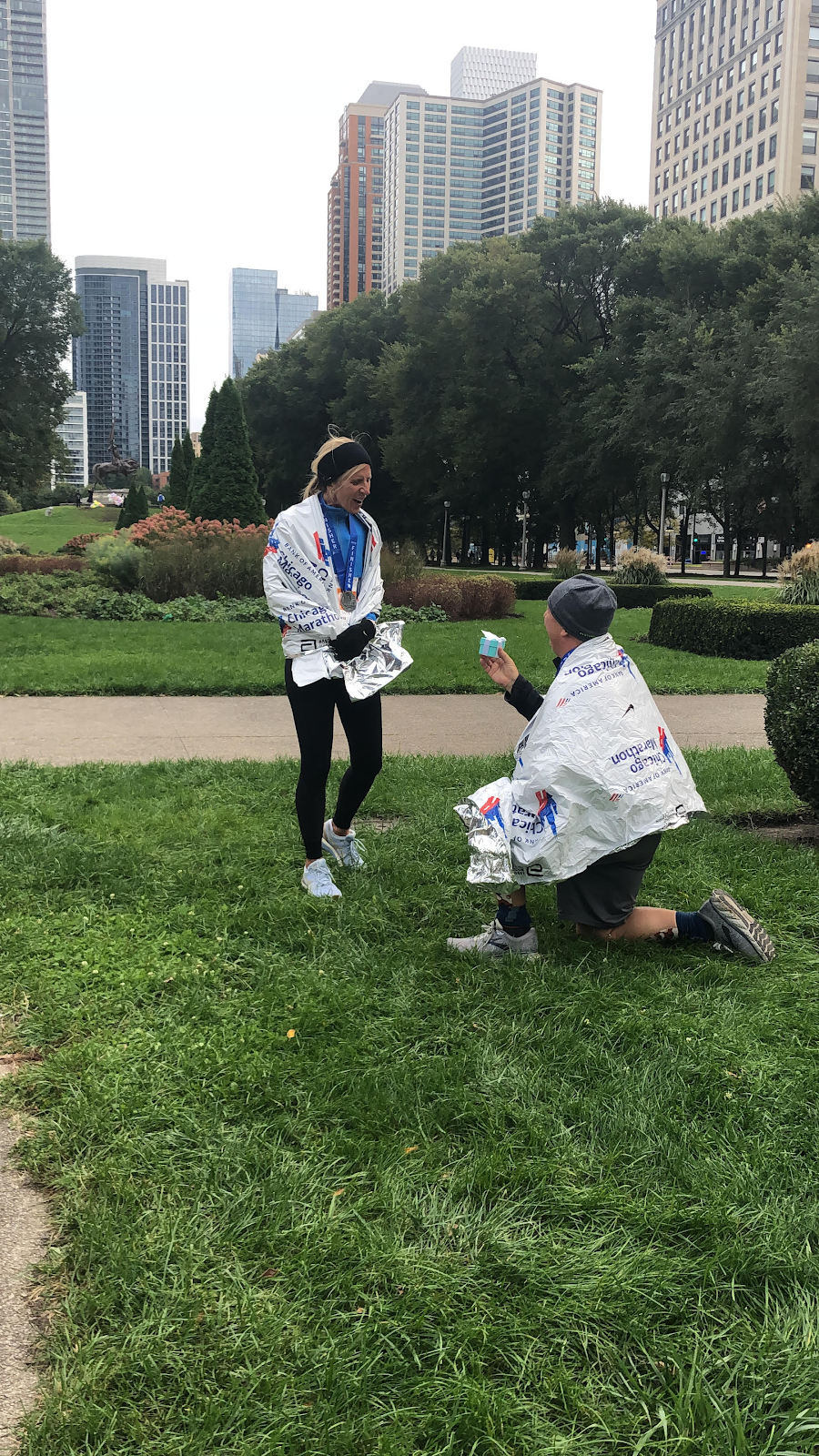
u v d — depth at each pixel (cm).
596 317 4825
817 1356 170
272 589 385
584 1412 160
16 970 319
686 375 4031
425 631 1599
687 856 451
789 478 4116
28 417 5375
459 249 4947
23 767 604
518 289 4469
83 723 786
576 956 340
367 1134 233
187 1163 221
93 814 501
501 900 340
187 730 761
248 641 1358
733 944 343
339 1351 169
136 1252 191
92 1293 183
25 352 5419
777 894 404
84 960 327
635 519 6022
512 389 4556
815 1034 288
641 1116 240
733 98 9706
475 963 332
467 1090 251
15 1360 170
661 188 11444
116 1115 237
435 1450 153
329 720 390
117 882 398
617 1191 212
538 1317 178
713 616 1348
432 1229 201
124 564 2000
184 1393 163
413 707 910
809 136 8856
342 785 420
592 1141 231
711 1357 171
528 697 346
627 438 4234
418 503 5562
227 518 2558
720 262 4253
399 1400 162
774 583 3781
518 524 6100
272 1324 174
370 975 322
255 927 359
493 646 347
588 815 316
